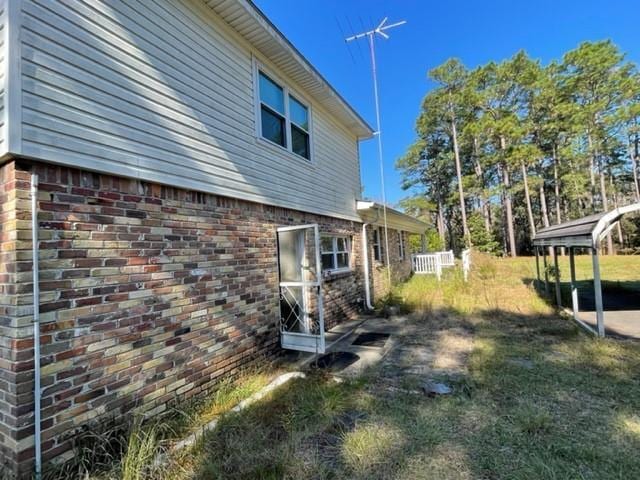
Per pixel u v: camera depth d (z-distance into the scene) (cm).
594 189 2650
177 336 352
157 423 300
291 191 611
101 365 278
